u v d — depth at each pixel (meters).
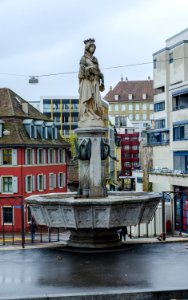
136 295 12.92
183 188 43.91
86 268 15.35
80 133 19.34
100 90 19.59
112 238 18.38
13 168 55.78
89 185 19.34
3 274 14.77
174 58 65.50
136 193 21.66
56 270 15.17
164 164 56.44
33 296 12.66
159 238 19.53
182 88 46.84
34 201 18.44
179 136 47.56
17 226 52.53
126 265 15.68
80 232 18.27
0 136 56.34
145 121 169.38
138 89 172.00
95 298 12.80
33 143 57.88
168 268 15.23
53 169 62.78
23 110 61.28
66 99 121.25
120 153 141.88
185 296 13.13
